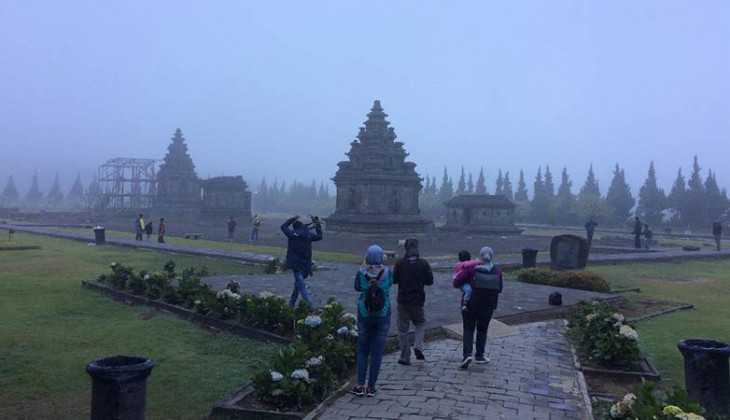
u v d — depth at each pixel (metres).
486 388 7.59
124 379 5.17
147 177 95.00
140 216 37.59
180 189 91.75
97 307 13.29
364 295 7.36
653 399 5.53
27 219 76.44
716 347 6.74
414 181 50.44
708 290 18.92
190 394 7.49
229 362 8.98
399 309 8.84
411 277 8.78
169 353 9.45
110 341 10.12
